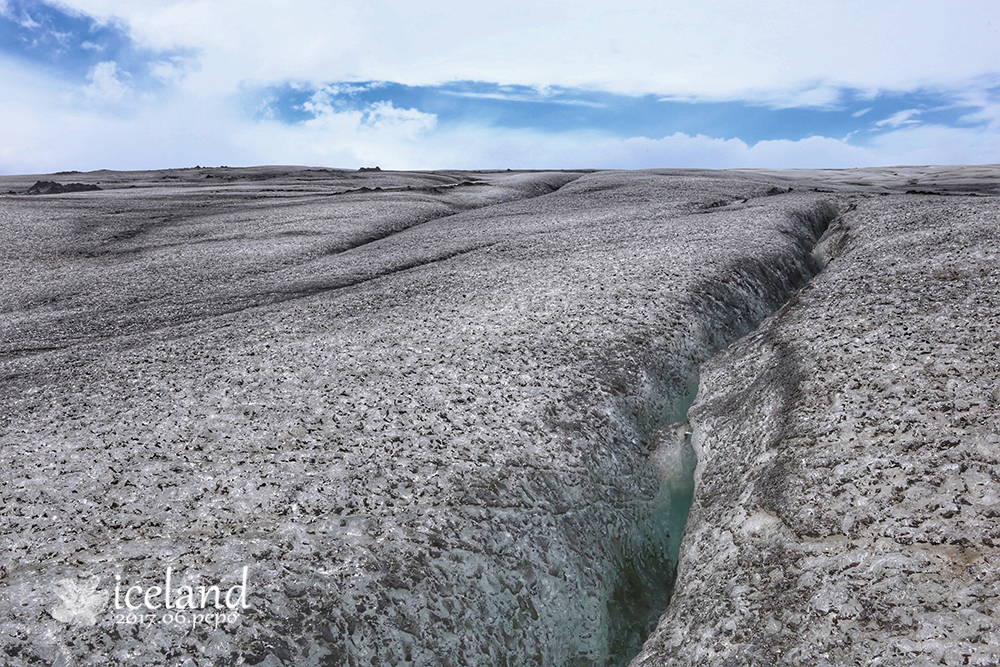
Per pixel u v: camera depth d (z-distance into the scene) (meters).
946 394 10.30
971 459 8.88
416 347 16.17
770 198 41.69
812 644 7.48
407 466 11.18
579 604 10.07
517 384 14.06
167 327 21.66
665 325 16.83
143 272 30.75
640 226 31.98
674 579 11.26
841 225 28.53
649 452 13.30
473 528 10.09
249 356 16.48
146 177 90.81
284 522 9.75
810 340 13.77
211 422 12.66
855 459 9.71
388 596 8.91
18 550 9.15
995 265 14.60
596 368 14.79
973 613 6.88
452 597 9.23
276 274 29.58
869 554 8.18
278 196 61.19
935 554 7.79
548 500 11.05
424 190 65.25
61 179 85.94
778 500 9.73
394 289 23.17
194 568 8.84
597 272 21.52
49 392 15.06
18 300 26.53
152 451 11.68
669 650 8.78
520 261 25.83
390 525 9.87
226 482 10.66
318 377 14.67
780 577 8.63
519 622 9.48
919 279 15.17
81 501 10.26
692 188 53.84
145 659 7.66
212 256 33.84
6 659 7.50
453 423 12.54
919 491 8.73
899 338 12.45
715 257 22.05
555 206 48.62
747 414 12.70
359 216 45.84
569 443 12.30
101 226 43.56
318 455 11.41
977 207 24.05
